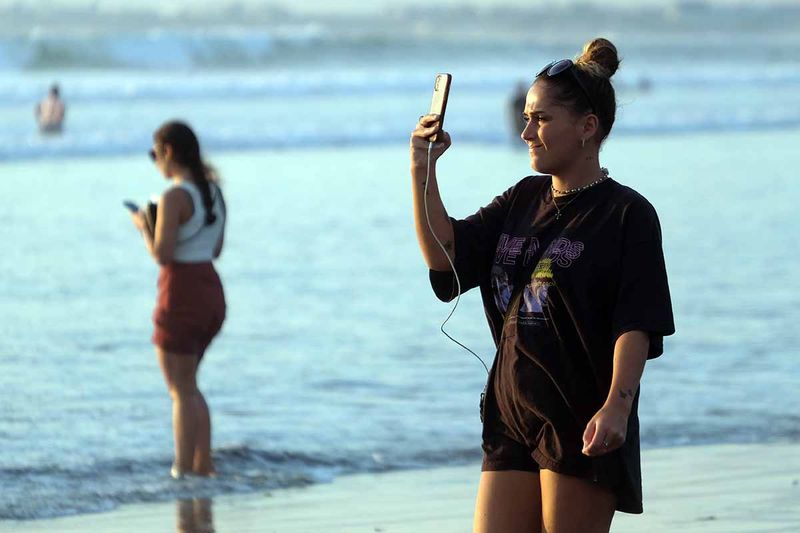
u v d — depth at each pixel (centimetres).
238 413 1597
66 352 1952
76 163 5488
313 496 1259
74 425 1540
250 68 16488
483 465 737
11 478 1310
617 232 692
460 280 747
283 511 1206
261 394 1695
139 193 4319
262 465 1375
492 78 13050
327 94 10956
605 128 719
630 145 6222
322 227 3419
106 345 2006
